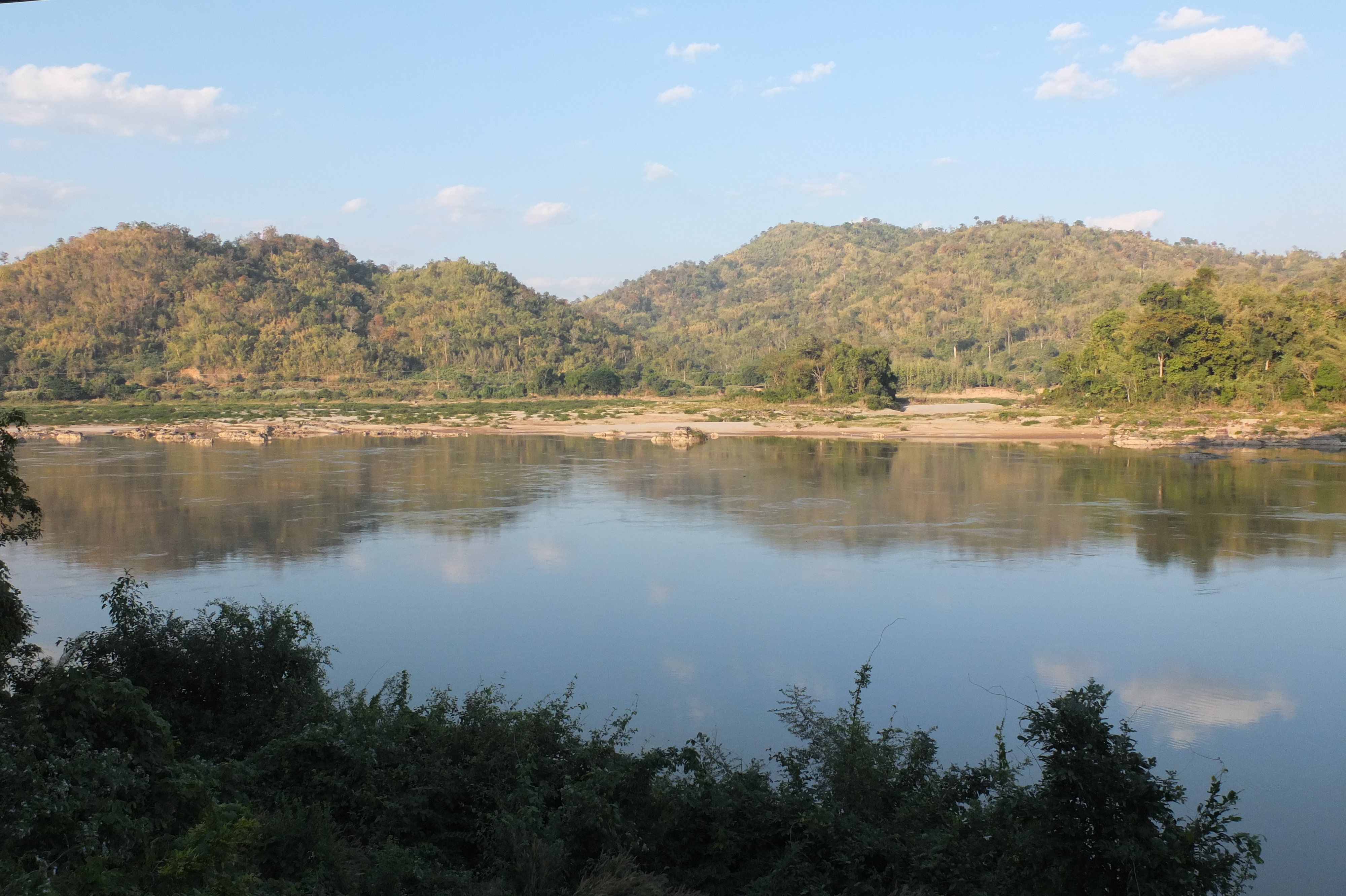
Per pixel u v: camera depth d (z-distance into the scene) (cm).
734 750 2275
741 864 1520
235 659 2009
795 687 2464
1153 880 1184
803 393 15125
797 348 15900
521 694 2642
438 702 1989
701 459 8406
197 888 1109
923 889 1359
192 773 1435
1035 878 1240
